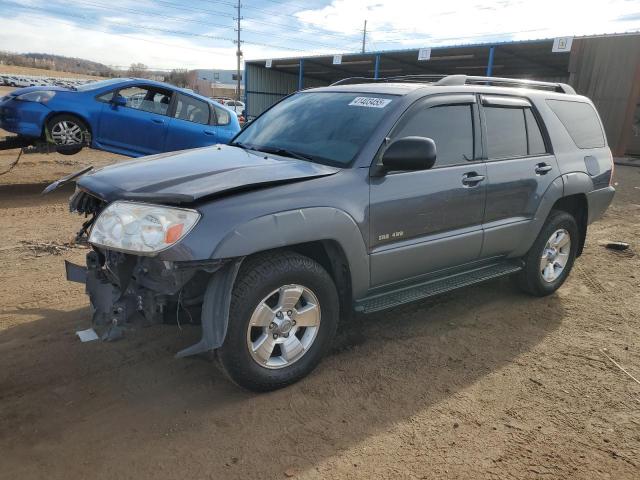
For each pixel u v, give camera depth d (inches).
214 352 118.2
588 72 788.0
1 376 129.3
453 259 160.6
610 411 128.0
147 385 129.4
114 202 115.3
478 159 163.6
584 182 199.2
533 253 190.1
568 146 198.1
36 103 321.1
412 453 109.7
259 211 115.3
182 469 101.7
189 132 373.1
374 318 175.5
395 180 140.0
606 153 217.5
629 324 180.2
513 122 178.9
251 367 121.2
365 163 136.1
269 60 1229.7
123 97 350.3
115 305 116.6
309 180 127.0
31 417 114.7
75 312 166.6
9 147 338.3
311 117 159.9
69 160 485.4
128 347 146.7
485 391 134.6
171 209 110.0
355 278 135.5
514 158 175.6
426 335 164.7
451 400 129.7
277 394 127.8
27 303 171.5
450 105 157.8
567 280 223.9
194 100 379.9
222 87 3107.8
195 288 121.5
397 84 165.2
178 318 120.5
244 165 133.3
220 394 127.0
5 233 246.5
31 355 139.5
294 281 123.8
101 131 342.3
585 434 118.7
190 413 119.1
